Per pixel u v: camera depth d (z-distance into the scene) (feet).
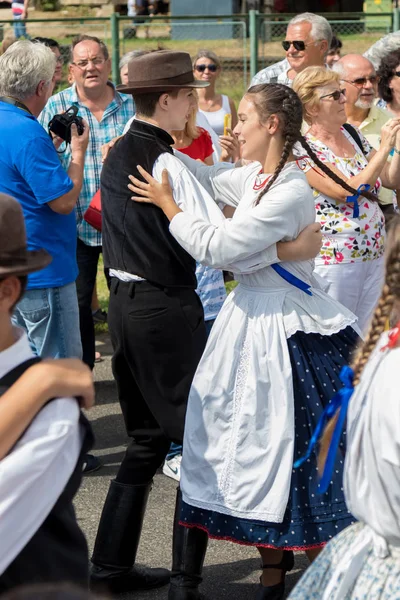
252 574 12.91
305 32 21.13
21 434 6.32
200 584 12.61
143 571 12.62
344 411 7.80
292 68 21.59
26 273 6.66
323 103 14.99
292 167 11.10
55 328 14.62
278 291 11.10
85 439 6.89
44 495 6.40
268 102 10.99
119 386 12.49
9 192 13.93
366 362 7.59
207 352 11.35
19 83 14.01
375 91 18.57
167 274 11.68
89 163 19.61
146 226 11.64
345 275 15.31
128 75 12.05
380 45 19.26
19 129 13.78
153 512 14.83
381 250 15.69
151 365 11.89
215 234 10.77
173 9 56.39
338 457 10.73
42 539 6.61
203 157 17.28
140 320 11.76
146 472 12.39
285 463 10.73
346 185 13.39
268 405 10.88
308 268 11.23
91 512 14.84
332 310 11.30
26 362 6.72
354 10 59.31
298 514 10.71
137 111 12.13
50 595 4.23
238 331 11.10
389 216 16.47
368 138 17.94
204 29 39.50
